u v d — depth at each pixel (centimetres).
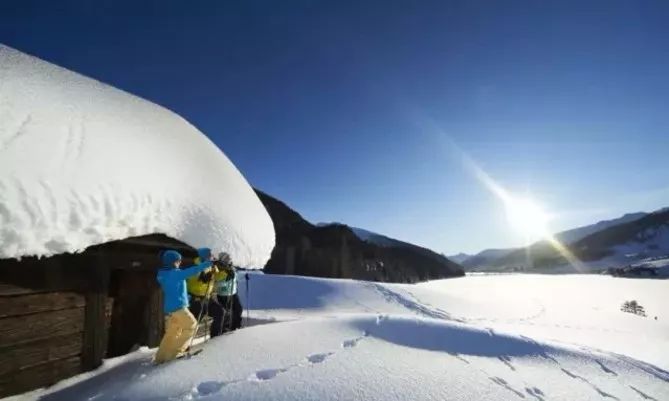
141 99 846
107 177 520
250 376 487
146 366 562
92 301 598
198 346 606
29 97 505
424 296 2825
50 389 521
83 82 688
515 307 3181
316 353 574
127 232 554
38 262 530
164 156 656
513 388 531
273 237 925
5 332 492
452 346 668
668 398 573
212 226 689
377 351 606
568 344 750
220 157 900
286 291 2498
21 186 425
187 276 591
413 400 461
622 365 667
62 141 495
